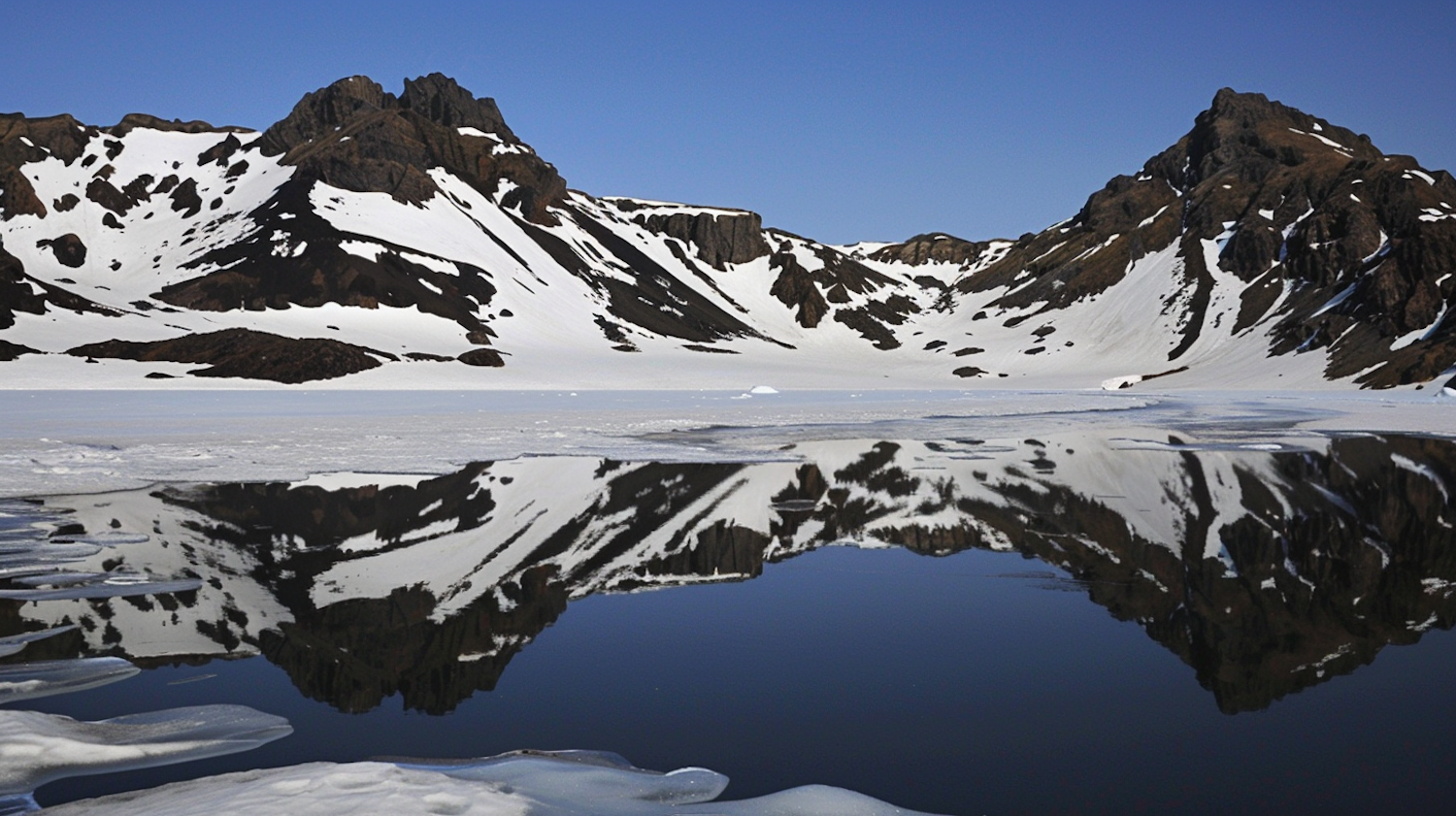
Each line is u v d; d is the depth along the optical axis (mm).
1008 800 6977
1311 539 17031
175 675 9914
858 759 7734
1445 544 16562
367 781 6883
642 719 8641
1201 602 12953
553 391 103438
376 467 27547
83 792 6973
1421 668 10148
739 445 34906
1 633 11430
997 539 17266
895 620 12094
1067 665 10234
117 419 48562
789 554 16125
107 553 15891
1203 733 8312
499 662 10391
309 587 13680
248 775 7152
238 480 24609
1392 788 7168
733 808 6715
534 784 7094
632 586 13898
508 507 20625
